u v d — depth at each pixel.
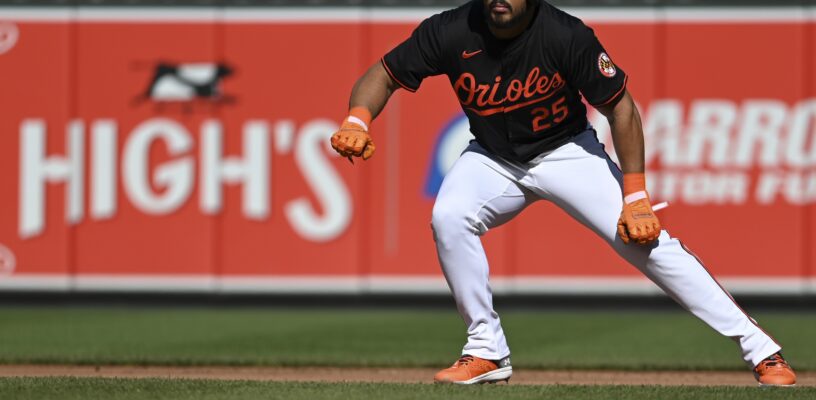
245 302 36.94
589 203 16.45
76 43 36.81
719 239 35.94
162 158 36.84
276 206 36.81
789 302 35.88
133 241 36.88
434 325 33.03
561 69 15.75
